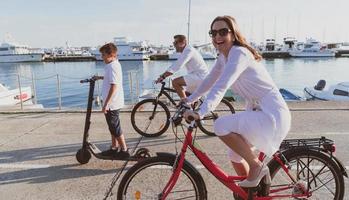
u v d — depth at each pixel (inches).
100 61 2992.1
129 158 186.9
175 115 117.6
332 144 125.0
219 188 160.4
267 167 117.6
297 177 127.4
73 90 1190.3
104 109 183.3
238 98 454.9
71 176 179.2
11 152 220.2
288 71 1825.8
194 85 240.5
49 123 297.1
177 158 118.4
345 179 167.0
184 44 243.3
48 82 1461.6
